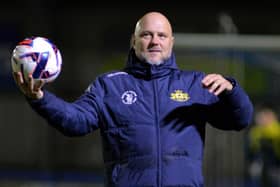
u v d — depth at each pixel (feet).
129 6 140.15
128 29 140.15
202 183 27.04
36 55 25.57
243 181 69.31
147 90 27.35
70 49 138.82
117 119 26.96
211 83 25.98
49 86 134.41
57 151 127.85
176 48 67.46
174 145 26.58
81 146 129.80
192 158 26.78
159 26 27.66
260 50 67.62
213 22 138.10
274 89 81.66
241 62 68.39
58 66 26.27
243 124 27.20
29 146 134.51
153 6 139.03
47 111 25.44
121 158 26.73
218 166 66.74
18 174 117.80
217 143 66.95
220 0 137.90
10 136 135.64
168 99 27.20
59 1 138.31
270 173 71.41
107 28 139.54
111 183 26.86
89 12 139.95
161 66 27.63
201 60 68.39
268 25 138.62
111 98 27.27
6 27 135.23
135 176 26.35
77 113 26.27
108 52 138.62
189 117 27.07
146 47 27.61
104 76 28.04
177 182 26.30
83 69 138.21
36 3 129.29
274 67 70.18
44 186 108.47
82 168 128.98
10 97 135.95
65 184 109.09
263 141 71.72
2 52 135.44
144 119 26.76
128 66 28.04
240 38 67.62
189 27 138.31
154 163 26.35
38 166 127.44
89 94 27.50
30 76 25.27
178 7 138.82
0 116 136.15
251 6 138.00
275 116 78.64
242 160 69.62
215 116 27.73
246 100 26.71
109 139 26.99
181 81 27.68
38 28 129.70
